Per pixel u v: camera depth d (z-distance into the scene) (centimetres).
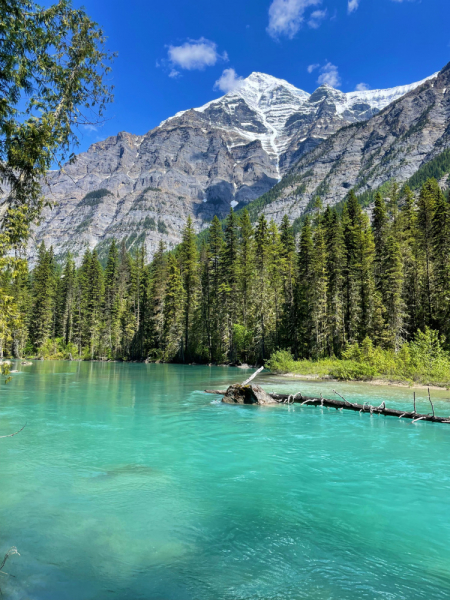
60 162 755
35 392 1953
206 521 545
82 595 374
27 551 455
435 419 1285
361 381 2725
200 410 1487
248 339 4800
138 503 605
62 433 1066
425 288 4253
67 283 7719
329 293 4312
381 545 485
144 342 6550
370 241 4316
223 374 3409
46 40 718
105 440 999
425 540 498
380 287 4266
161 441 1000
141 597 371
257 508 591
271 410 1526
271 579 405
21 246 642
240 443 992
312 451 924
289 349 4188
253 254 5388
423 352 2805
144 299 6894
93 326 7188
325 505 606
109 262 7531
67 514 561
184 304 5625
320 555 457
